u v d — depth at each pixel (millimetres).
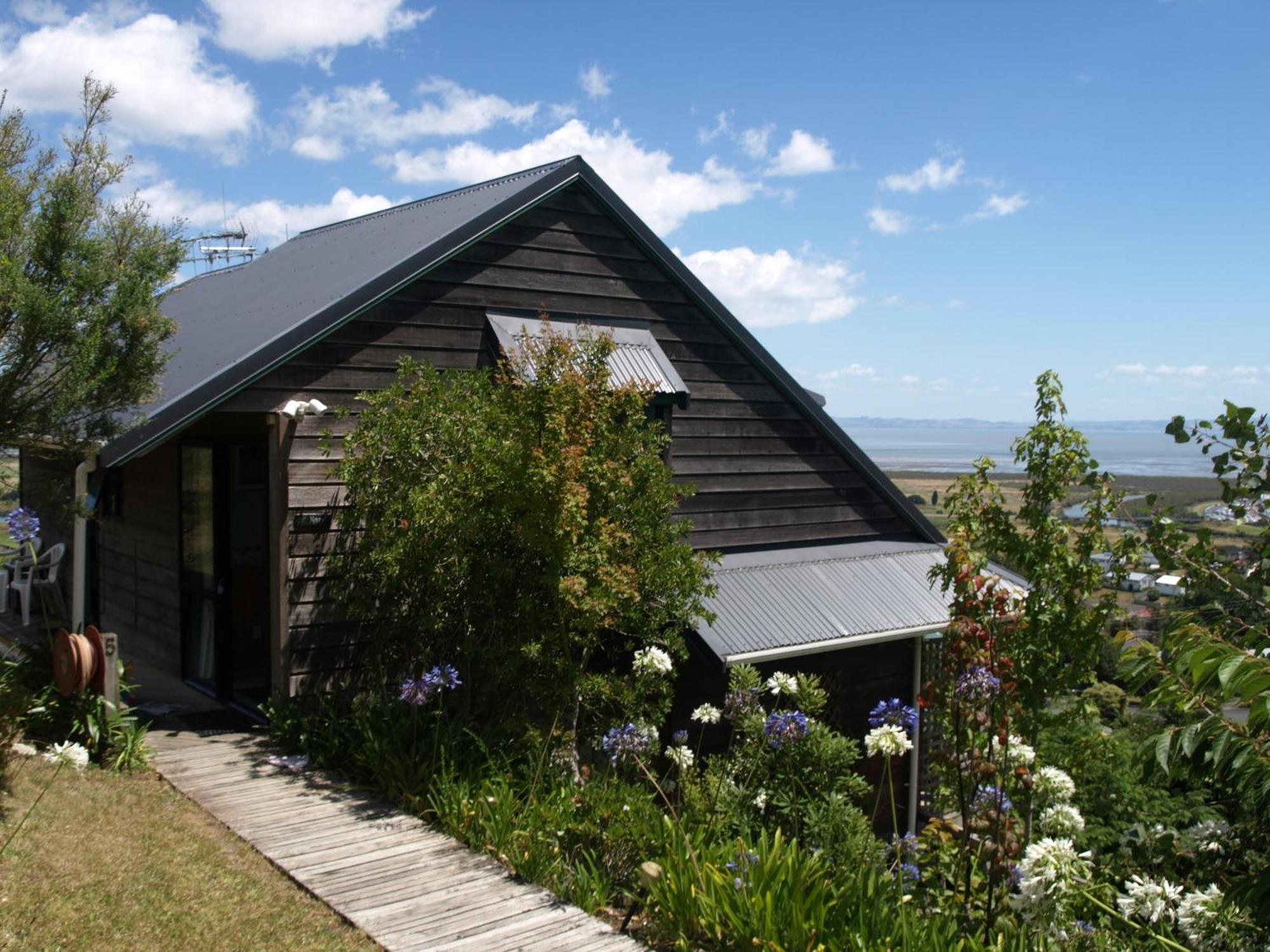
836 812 6344
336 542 9047
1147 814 6957
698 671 9883
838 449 12758
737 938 4941
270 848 6176
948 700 5520
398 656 9031
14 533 6844
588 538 7773
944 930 4848
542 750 7332
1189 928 4492
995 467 6520
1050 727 6477
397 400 8680
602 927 5340
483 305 10141
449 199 12555
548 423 7684
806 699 7348
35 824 5945
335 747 7844
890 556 12250
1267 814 4465
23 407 6352
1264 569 5523
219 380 8320
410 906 5484
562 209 10734
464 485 7965
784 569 11227
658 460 8539
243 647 10469
